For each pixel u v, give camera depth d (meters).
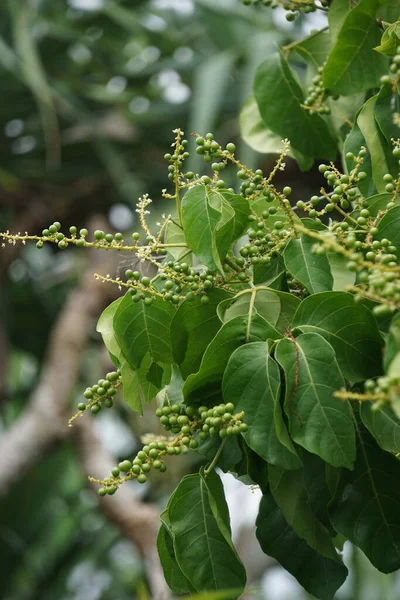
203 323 1.84
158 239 1.87
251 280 1.85
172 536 1.81
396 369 1.62
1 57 4.45
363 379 1.76
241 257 1.85
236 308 1.83
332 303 1.77
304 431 1.72
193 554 1.80
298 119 2.13
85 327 4.58
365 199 1.86
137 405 1.89
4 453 4.11
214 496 1.82
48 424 4.20
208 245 1.81
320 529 1.83
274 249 1.83
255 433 1.74
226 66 4.35
